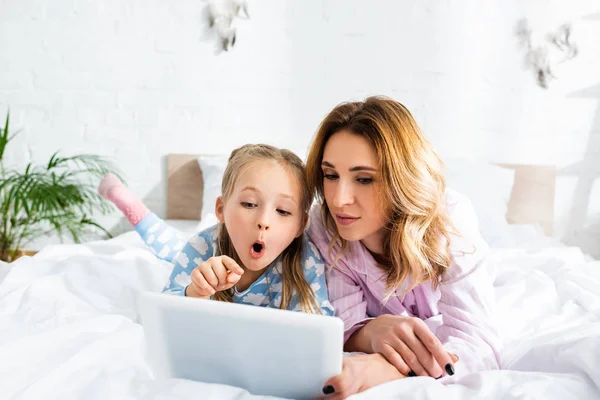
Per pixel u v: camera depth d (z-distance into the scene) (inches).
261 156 36.1
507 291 50.6
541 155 101.8
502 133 101.7
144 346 34.9
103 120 102.9
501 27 99.7
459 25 99.7
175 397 25.6
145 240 59.9
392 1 99.7
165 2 100.5
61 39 101.2
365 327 34.1
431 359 30.3
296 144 103.0
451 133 101.8
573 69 100.0
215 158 99.3
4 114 102.7
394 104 37.2
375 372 29.0
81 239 104.7
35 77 102.0
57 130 103.0
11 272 48.3
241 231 35.1
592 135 101.3
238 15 100.7
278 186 35.0
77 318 39.0
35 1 100.4
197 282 32.1
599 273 56.8
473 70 100.5
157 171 103.8
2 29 101.0
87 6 100.5
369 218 35.9
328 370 26.2
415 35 100.3
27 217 100.6
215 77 102.0
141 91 102.3
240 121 102.7
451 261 38.1
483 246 40.6
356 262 40.8
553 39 99.5
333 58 101.3
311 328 25.1
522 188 100.6
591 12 98.8
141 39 101.3
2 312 40.4
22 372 29.6
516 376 29.6
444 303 38.7
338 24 100.6
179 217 103.3
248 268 37.8
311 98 102.1
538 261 61.7
